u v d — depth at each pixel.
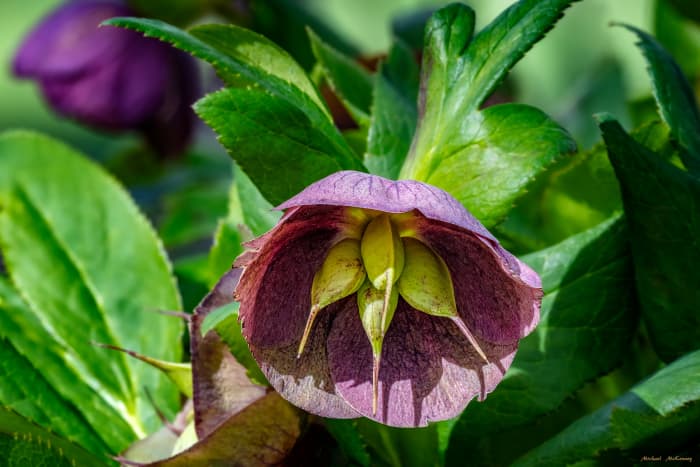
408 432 0.50
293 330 0.45
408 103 0.53
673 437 0.46
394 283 0.44
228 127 0.47
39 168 0.56
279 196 0.47
